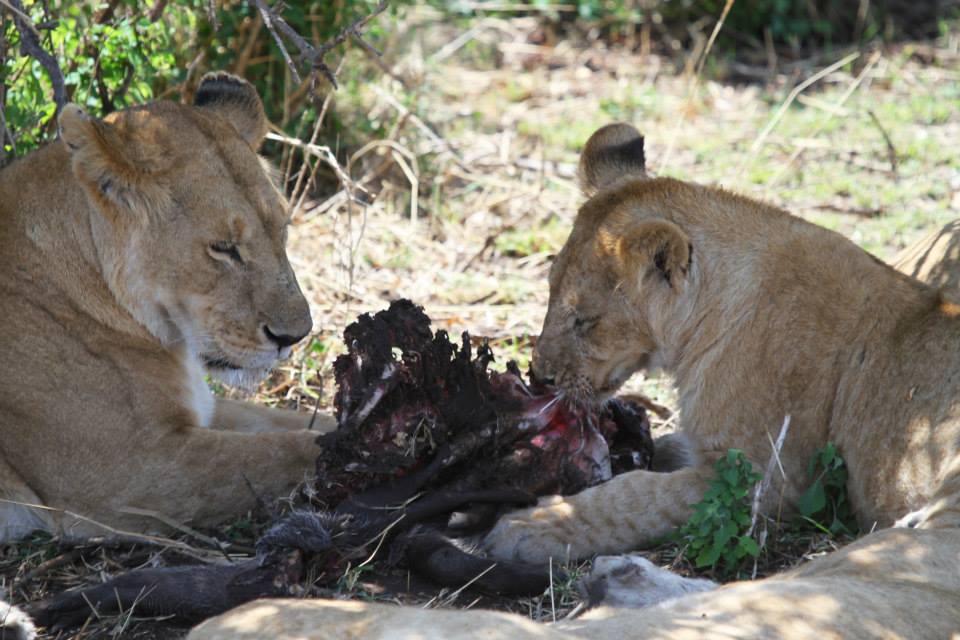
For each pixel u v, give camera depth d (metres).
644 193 9.48
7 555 8.78
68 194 8.99
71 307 8.95
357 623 5.73
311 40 15.84
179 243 8.76
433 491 8.80
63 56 11.67
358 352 8.56
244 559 8.53
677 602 6.53
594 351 9.34
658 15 22.22
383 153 16.44
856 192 16.03
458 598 8.11
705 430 9.16
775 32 21.86
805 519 8.87
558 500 8.85
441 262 14.58
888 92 19.81
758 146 17.17
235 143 9.05
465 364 8.79
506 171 16.88
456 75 20.53
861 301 8.97
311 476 9.22
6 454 8.90
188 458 9.07
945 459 8.09
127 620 7.57
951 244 10.34
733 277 9.12
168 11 13.88
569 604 7.95
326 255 14.33
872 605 6.36
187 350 9.40
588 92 20.03
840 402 8.86
